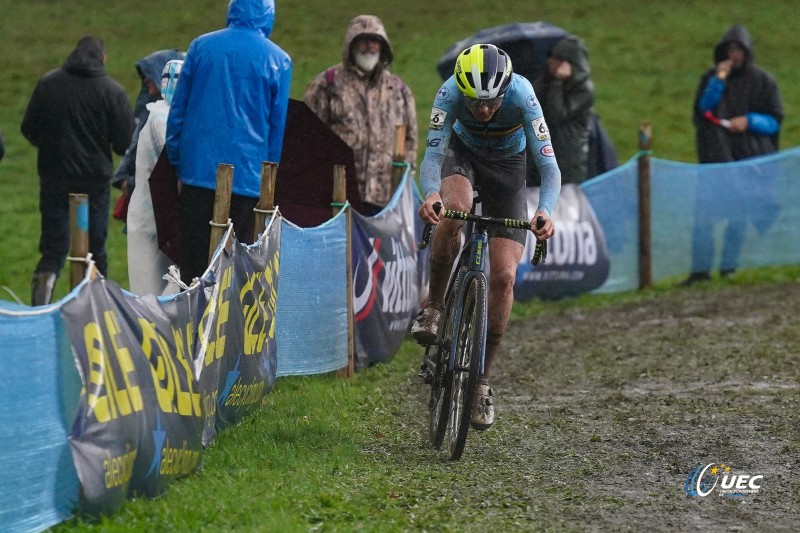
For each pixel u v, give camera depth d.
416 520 12.47
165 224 19.36
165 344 13.34
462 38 79.56
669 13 86.56
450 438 15.70
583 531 12.28
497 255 16.12
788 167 36.31
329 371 21.08
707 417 18.28
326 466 14.78
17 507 10.45
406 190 25.67
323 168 22.06
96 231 24.89
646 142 33.69
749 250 35.84
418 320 16.23
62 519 11.14
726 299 31.77
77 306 11.37
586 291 32.62
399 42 78.69
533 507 13.20
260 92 19.03
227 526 11.81
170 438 13.02
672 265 34.62
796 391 20.12
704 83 35.81
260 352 17.64
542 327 28.27
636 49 77.88
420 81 68.75
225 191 16.08
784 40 79.75
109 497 11.53
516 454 16.03
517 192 16.41
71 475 11.28
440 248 16.00
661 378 21.89
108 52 75.06
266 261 17.81
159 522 11.68
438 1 90.44
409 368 22.73
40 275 24.23
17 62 72.50
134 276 20.11
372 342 22.70
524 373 22.78
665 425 17.83
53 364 10.95
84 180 24.44
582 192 32.47
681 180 34.50
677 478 14.69
